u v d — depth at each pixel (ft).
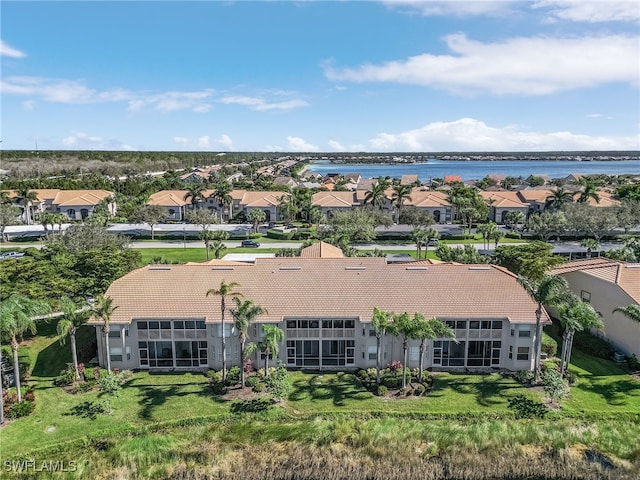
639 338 147.84
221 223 412.36
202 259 278.46
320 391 135.74
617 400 129.39
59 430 117.39
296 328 147.02
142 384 139.23
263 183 591.78
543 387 136.77
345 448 113.50
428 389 136.46
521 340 144.97
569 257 263.08
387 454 111.65
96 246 234.38
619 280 159.43
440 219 415.64
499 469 108.47
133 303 148.15
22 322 122.72
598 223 294.46
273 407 127.03
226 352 146.82
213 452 112.37
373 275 161.68
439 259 246.88
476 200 407.23
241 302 147.13
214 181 608.19
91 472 106.11
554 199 391.24
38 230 363.76
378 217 342.03
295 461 110.11
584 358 154.92
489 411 124.88
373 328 145.38
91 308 142.10
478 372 146.51
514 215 365.61
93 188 508.53
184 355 148.15
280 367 137.49
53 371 145.28
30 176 621.72
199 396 132.87
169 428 119.75
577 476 106.22
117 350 146.10
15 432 116.16
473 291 153.69
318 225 350.02
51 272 189.26
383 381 138.21
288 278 159.94
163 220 396.37
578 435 115.85
